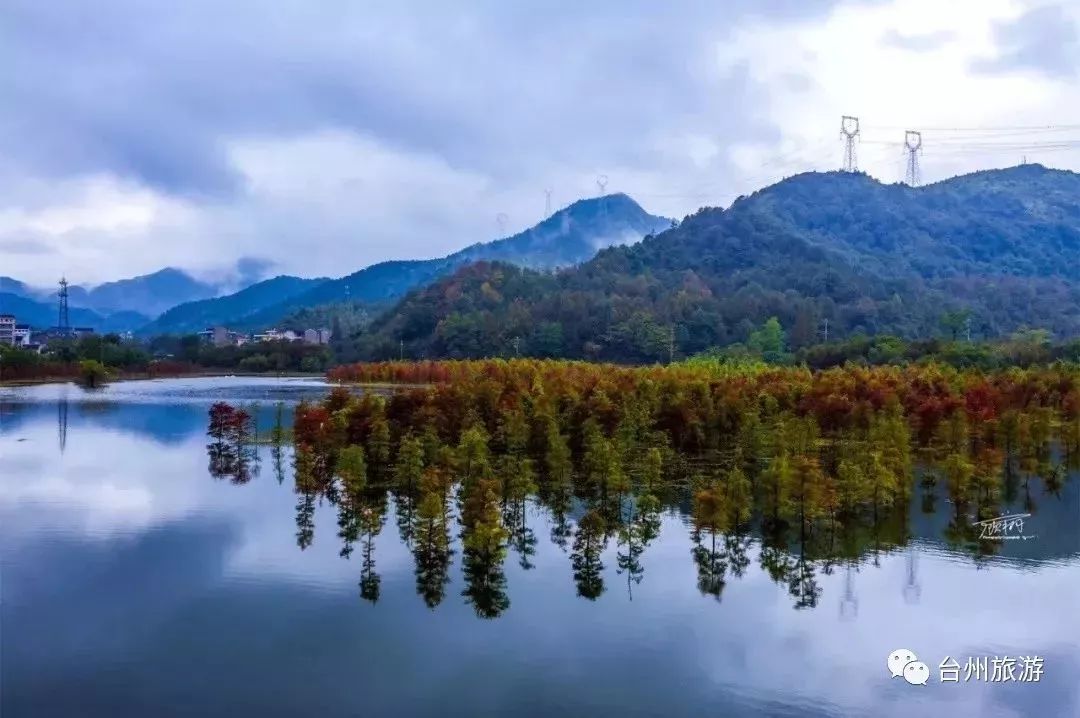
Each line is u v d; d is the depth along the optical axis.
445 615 61.44
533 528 84.94
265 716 47.00
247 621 60.00
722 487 86.00
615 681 51.78
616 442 110.88
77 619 60.25
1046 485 106.06
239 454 128.00
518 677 51.94
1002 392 145.12
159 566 71.75
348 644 56.31
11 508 92.25
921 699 50.69
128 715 46.94
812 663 55.00
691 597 65.88
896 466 95.88
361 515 88.06
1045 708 50.03
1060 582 69.94
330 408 136.62
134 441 141.50
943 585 69.12
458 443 116.56
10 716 46.78
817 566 73.69
